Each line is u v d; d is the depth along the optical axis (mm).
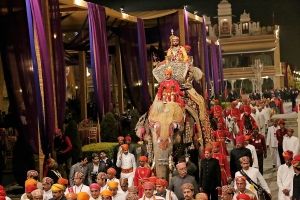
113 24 22047
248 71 51562
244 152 12281
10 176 16234
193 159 12883
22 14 12773
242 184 8586
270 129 17922
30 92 12836
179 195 9594
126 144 13195
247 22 53750
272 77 51250
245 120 17938
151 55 31359
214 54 35094
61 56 14609
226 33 53906
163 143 10438
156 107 10906
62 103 14516
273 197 13609
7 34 12539
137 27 21359
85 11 18422
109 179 10781
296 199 9797
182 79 12141
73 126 15133
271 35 51094
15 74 12625
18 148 14219
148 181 9195
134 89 22781
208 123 12500
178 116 10852
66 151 13977
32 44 12539
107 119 18391
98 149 16578
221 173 12219
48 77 12945
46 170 12523
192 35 26703
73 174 12078
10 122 18703
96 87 17156
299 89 47219
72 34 27422
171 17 23500
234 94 45344
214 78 34750
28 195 9195
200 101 12359
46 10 13938
